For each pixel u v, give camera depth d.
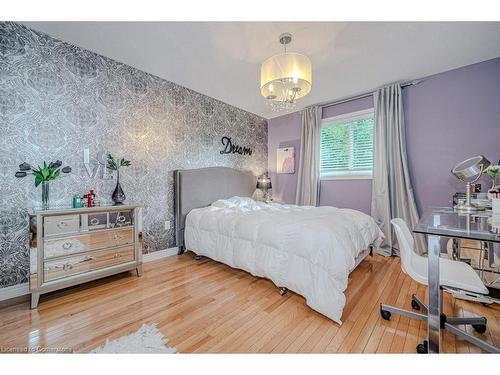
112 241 2.22
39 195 2.04
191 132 3.34
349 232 1.93
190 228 2.97
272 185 4.73
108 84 2.48
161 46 2.25
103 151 2.45
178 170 3.08
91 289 2.07
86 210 2.01
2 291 1.86
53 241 1.88
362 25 1.94
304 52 2.34
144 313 1.69
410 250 1.57
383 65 2.61
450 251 2.39
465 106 2.65
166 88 3.02
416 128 2.99
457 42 2.19
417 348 1.28
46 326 1.52
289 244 1.89
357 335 1.44
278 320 1.60
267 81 1.93
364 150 3.50
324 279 1.63
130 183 2.67
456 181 2.72
